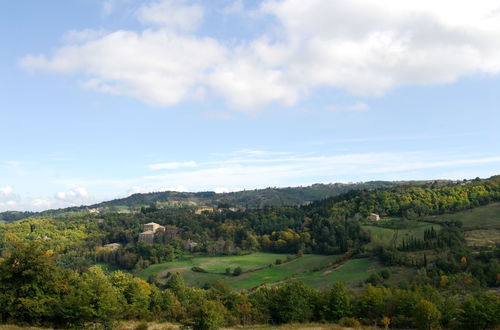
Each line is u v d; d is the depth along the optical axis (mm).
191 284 154000
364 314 82312
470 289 99812
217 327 60500
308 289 88812
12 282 53594
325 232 190625
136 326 64062
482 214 182875
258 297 88250
